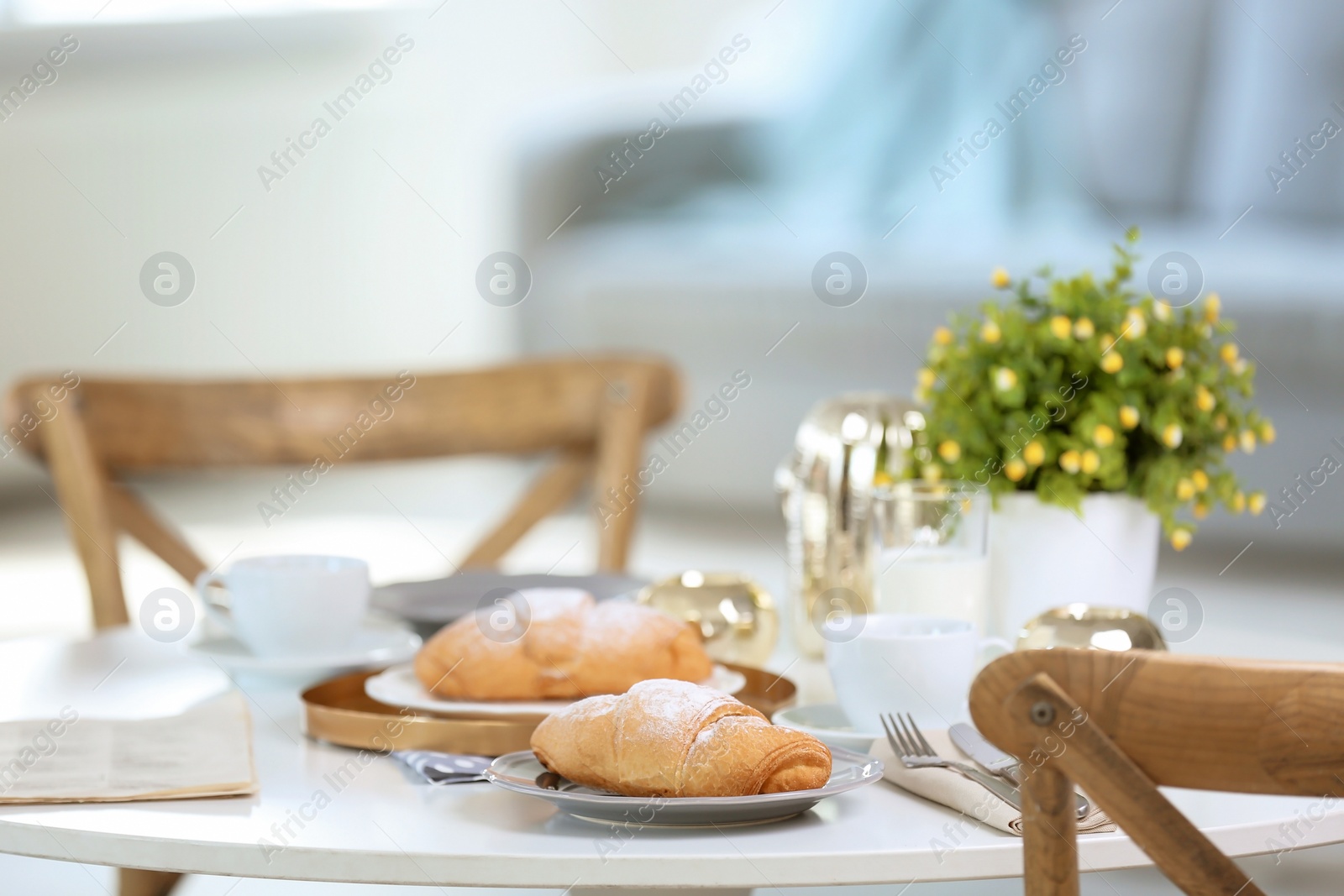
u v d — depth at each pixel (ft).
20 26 28.73
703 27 34.73
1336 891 12.57
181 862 9.59
